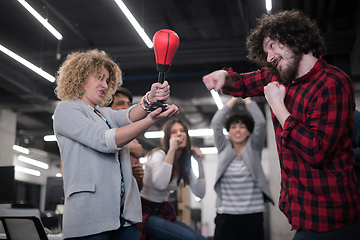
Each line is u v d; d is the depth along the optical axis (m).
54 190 3.54
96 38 7.09
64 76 1.53
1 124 9.07
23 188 12.66
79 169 1.33
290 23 1.22
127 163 1.48
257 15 4.94
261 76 1.48
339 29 6.23
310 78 1.22
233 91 1.51
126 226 1.43
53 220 3.54
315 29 1.27
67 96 1.52
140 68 7.71
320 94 1.15
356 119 1.48
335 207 1.16
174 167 2.60
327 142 1.10
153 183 2.36
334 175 1.16
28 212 2.98
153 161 2.48
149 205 2.38
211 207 12.67
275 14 1.32
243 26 6.52
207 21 6.45
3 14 6.03
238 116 2.96
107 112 1.63
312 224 1.18
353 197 1.17
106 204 1.32
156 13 6.19
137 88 7.75
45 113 10.59
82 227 1.28
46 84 7.94
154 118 1.28
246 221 2.67
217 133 2.92
